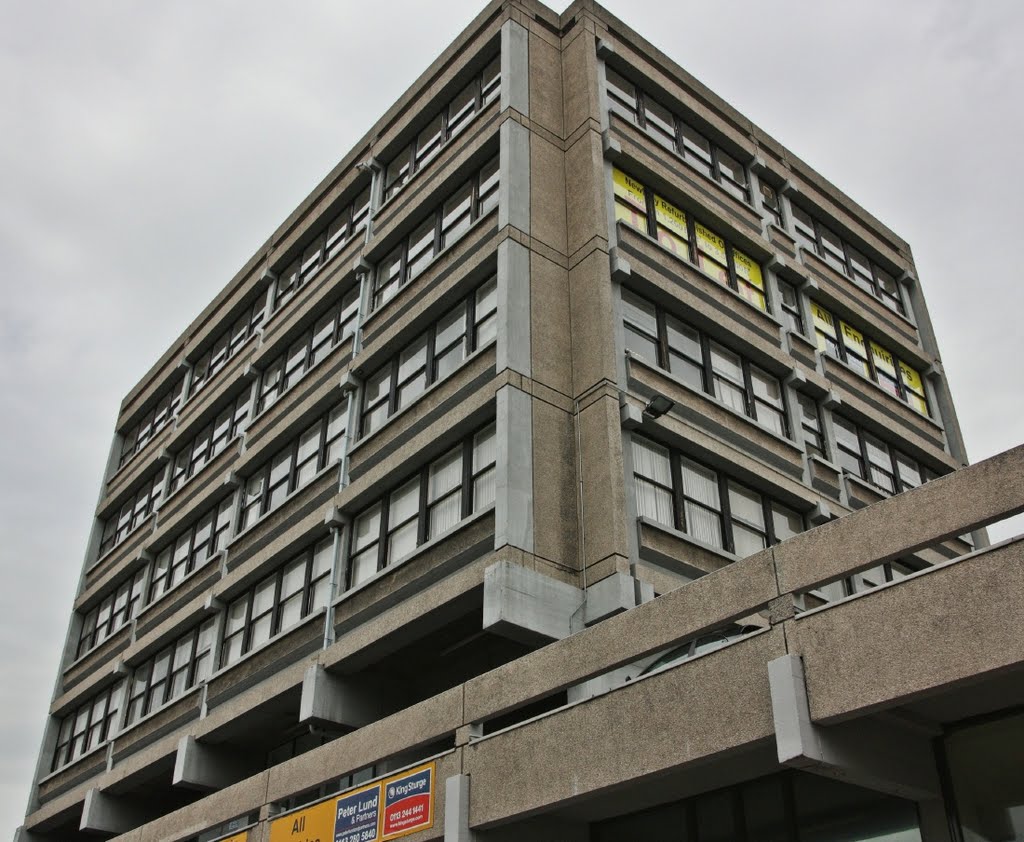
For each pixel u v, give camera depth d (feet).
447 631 75.46
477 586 67.31
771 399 92.07
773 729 38.99
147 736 102.53
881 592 37.83
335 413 96.63
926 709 39.81
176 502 120.88
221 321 127.03
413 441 79.77
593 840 53.01
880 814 42.60
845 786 44.19
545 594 66.28
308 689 78.07
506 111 86.74
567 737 46.96
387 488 83.05
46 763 122.01
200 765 91.56
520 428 71.72
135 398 146.20
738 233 95.91
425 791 53.21
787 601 40.63
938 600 36.09
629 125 92.17
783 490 84.64
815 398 97.19
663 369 79.97
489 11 97.30
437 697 55.42
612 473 70.74
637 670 63.21
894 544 38.06
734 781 47.67
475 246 84.69
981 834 39.09
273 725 89.51
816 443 95.20
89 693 119.34
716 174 101.91
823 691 38.09
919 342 119.65
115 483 141.69
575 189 85.76
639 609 46.16
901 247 124.98
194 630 104.42
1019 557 34.50
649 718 43.73
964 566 35.83
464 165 89.45
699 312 85.30
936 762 41.27
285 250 117.80
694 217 94.27
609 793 46.52
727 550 78.07
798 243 107.65
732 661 41.47
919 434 109.40
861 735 39.22
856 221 119.55
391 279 96.78
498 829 50.11
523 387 73.46
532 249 80.74
